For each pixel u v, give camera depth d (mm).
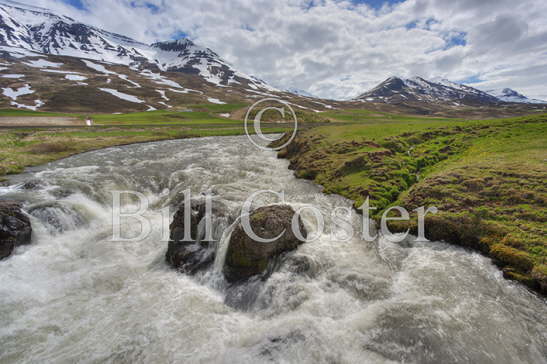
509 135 24891
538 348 7484
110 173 24562
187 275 11617
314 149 29594
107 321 9016
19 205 14320
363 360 7410
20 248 12641
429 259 11555
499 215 12547
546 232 10969
